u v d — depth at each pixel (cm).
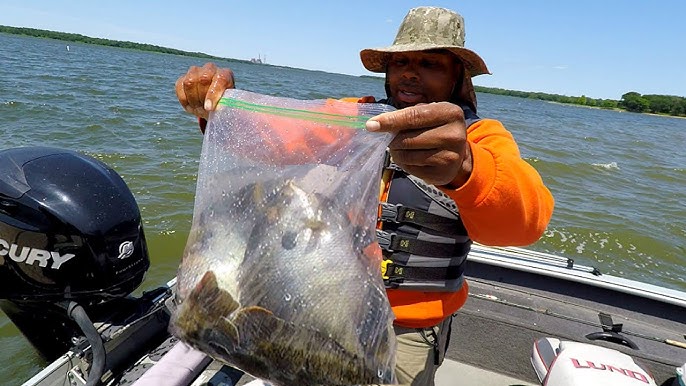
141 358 105
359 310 50
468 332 141
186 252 53
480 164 55
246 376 112
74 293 106
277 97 60
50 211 104
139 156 429
